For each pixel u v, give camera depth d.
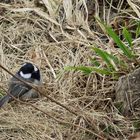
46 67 11.91
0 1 13.52
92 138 10.11
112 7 12.94
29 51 12.30
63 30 12.74
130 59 11.23
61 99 10.99
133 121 10.30
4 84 11.55
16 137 10.25
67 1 13.02
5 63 12.05
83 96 10.91
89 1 13.11
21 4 13.39
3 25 12.96
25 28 12.82
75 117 10.48
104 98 10.88
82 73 11.39
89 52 11.89
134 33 12.36
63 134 10.27
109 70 11.18
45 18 12.93
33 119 10.58
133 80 10.49
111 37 11.77
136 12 12.34
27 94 11.21
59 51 12.13
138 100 10.41
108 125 10.27
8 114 10.75
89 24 12.83
